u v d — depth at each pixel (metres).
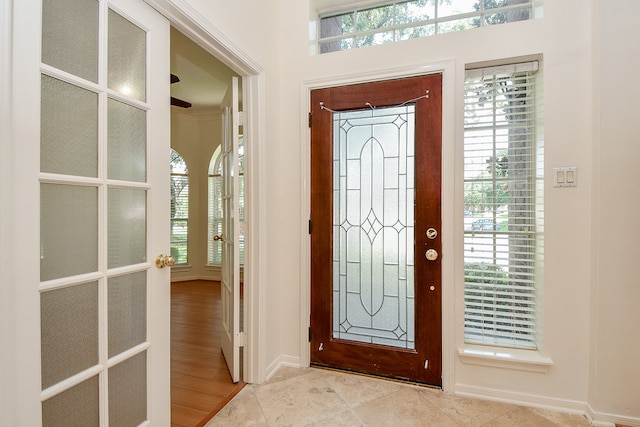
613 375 1.62
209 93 4.20
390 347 2.07
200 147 5.15
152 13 1.33
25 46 0.89
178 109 4.92
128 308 1.25
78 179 1.04
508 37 1.84
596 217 1.65
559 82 1.76
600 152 1.63
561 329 1.76
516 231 1.95
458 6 2.16
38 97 0.92
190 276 5.08
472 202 2.03
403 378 2.04
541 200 1.83
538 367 1.78
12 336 0.86
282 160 2.28
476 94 2.01
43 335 0.96
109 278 1.17
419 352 2.00
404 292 2.06
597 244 1.64
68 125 1.03
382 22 2.33
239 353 2.14
